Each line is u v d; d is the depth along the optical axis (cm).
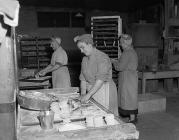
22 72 482
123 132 160
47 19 826
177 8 650
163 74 569
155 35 580
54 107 202
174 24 639
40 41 709
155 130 387
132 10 899
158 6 767
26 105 198
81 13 860
